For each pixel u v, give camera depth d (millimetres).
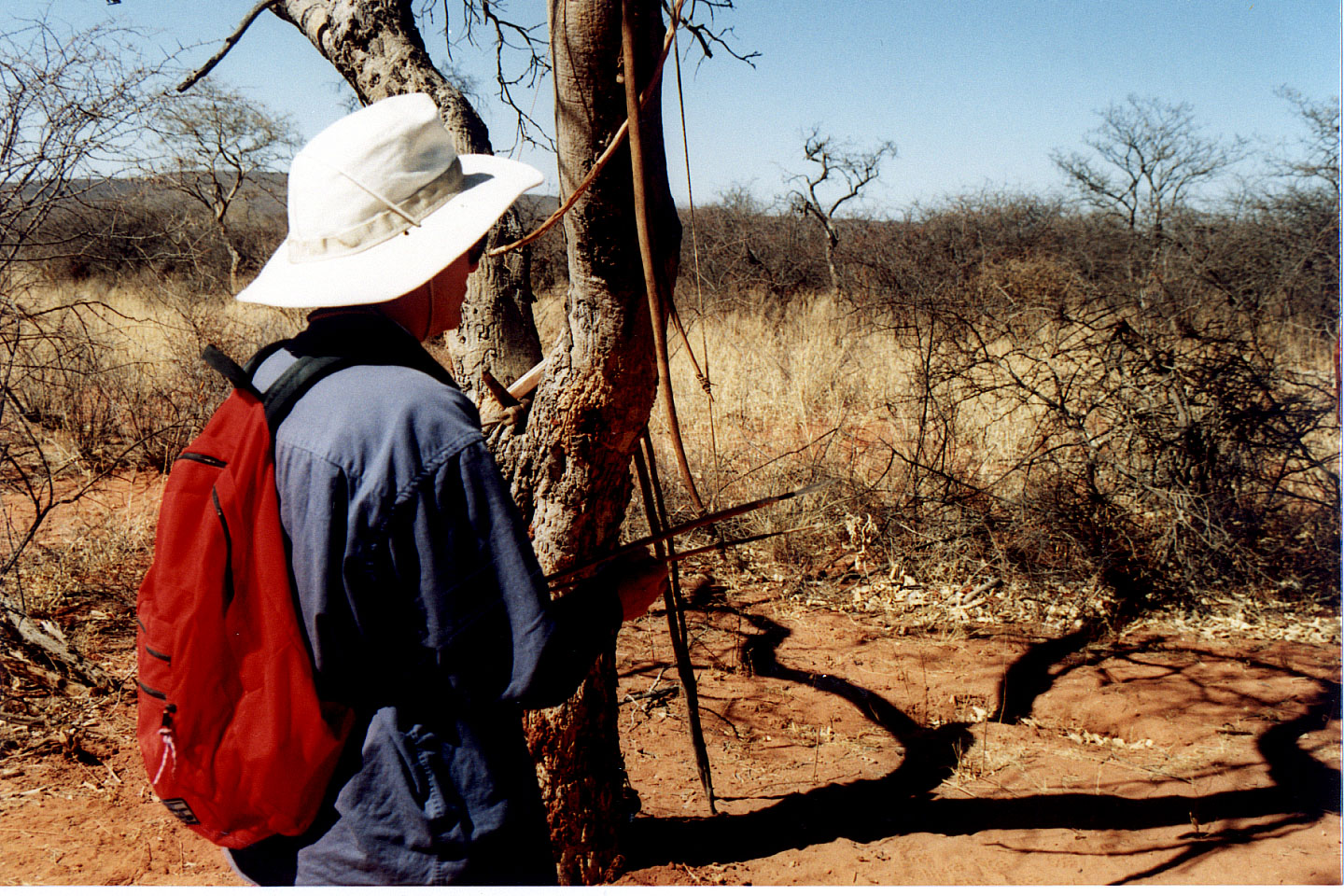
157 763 1072
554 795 2332
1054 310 5980
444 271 1285
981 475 6031
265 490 1073
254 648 1065
